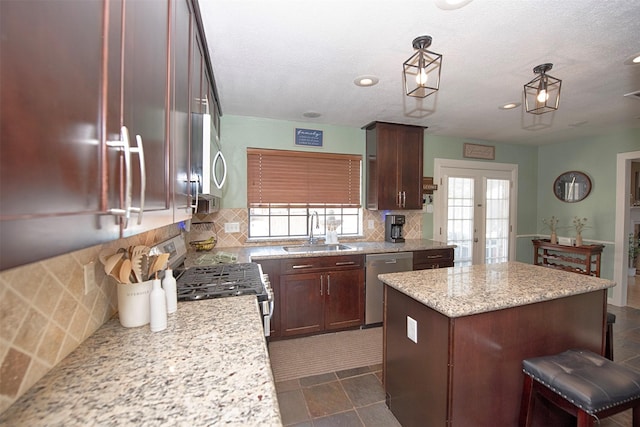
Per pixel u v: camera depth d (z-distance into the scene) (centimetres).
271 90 245
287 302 277
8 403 64
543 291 152
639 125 345
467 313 129
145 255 114
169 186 88
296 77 219
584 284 165
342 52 182
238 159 321
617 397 118
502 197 448
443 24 152
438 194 407
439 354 138
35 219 34
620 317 333
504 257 452
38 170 34
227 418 62
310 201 344
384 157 341
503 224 450
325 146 349
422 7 139
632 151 361
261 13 143
